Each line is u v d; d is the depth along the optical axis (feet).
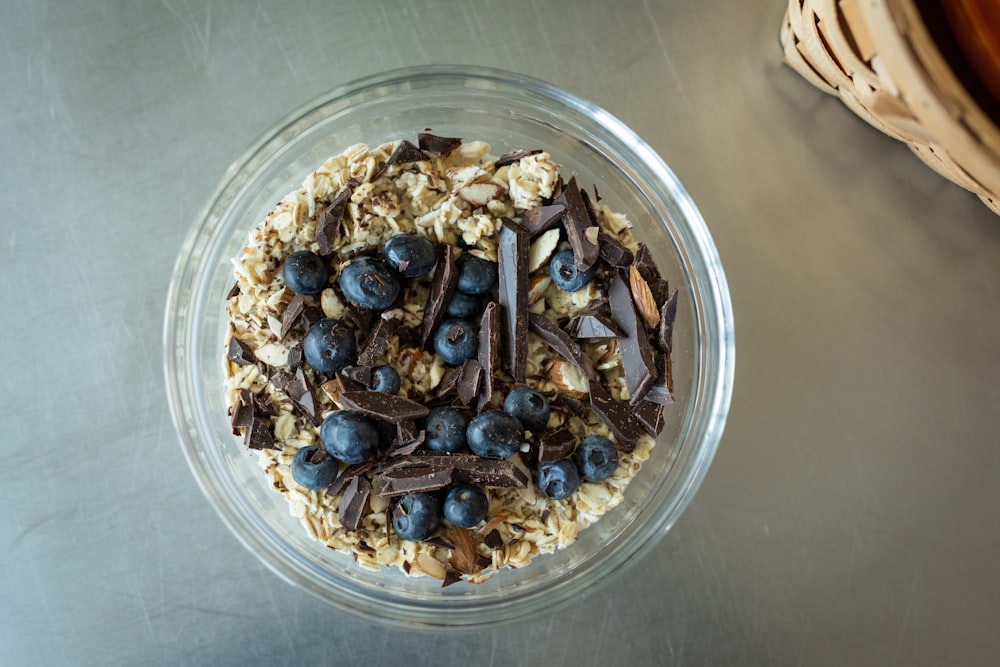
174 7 1.13
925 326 1.15
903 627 1.14
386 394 0.94
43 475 1.11
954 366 1.15
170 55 1.12
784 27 1.11
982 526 1.14
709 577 1.13
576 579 1.01
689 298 1.06
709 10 1.14
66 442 1.11
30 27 1.12
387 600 1.02
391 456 0.96
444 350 0.96
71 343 1.11
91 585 1.11
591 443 0.96
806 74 1.12
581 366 0.97
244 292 0.97
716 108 1.14
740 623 1.13
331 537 0.97
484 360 0.96
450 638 1.12
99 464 1.11
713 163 1.13
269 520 1.03
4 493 1.11
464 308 0.97
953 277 1.15
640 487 1.04
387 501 0.97
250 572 1.12
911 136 1.01
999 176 0.87
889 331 1.14
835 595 1.14
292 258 0.95
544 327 0.97
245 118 1.12
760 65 1.14
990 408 1.15
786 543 1.13
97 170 1.12
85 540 1.11
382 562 0.97
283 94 1.12
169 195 1.12
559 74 1.13
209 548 1.12
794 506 1.14
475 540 0.97
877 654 1.13
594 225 0.98
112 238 1.12
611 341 0.98
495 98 1.07
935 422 1.15
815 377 1.14
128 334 1.12
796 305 1.14
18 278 1.11
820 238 1.14
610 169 1.08
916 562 1.14
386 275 0.94
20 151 1.11
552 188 0.97
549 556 1.03
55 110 1.12
